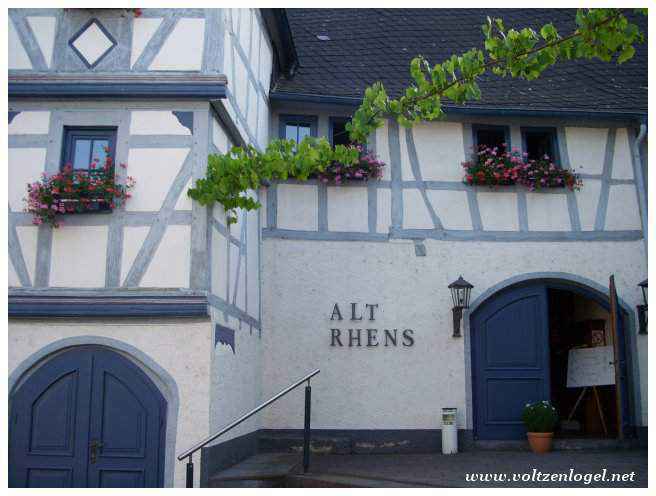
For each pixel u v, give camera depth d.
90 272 6.12
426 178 8.82
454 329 8.42
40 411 6.02
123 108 6.38
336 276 8.55
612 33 4.73
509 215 8.80
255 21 7.99
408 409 8.33
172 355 6.02
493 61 5.19
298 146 6.00
